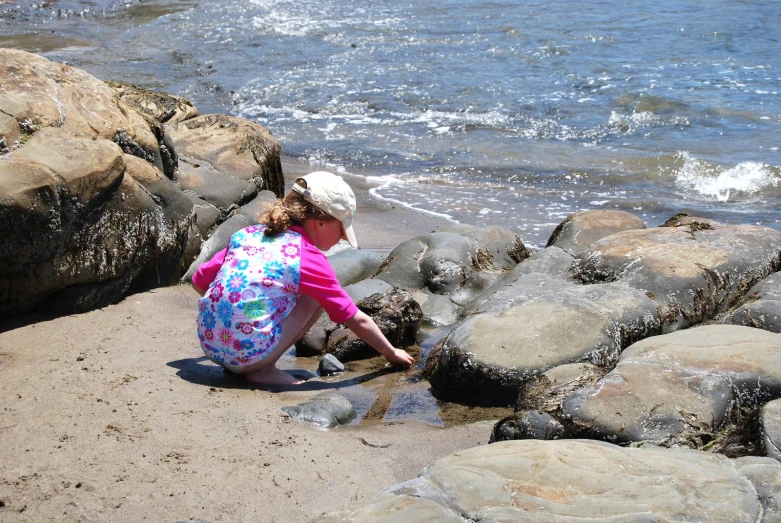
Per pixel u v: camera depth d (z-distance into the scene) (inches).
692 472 111.4
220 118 290.0
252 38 672.4
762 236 224.4
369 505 106.3
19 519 117.3
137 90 291.9
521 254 258.2
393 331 197.9
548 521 101.8
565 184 362.3
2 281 185.5
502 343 175.9
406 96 502.6
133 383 162.2
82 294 199.9
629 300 189.8
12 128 193.9
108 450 136.0
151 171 220.4
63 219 188.2
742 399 145.8
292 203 173.3
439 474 111.7
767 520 102.3
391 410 167.8
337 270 241.8
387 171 382.6
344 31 687.1
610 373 151.9
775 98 475.8
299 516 122.0
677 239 223.9
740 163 375.2
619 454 116.1
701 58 564.7
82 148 197.2
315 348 198.4
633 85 503.5
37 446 136.2
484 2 792.9
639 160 387.9
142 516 119.6
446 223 312.0
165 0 885.8
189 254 231.3
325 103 495.5
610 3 761.6
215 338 168.2
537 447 117.2
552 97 492.4
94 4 856.3
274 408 158.2
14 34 704.4
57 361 170.6
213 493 126.0
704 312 199.8
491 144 419.8
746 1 744.3
